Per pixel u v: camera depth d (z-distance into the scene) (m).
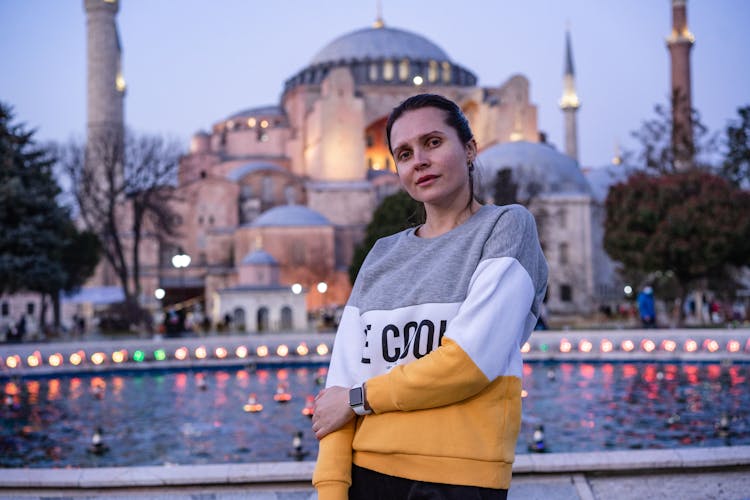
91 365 20.66
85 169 53.75
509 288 2.38
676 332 20.88
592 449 11.30
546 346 21.41
